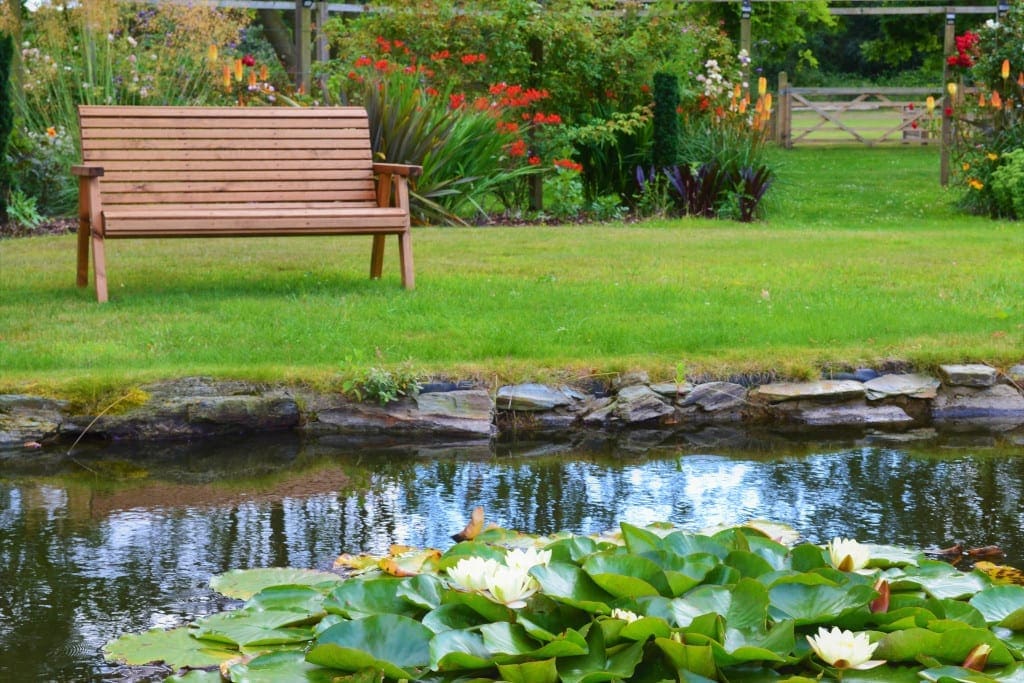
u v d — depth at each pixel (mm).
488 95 13391
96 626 3020
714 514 3943
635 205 13070
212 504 4074
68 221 11555
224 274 7879
